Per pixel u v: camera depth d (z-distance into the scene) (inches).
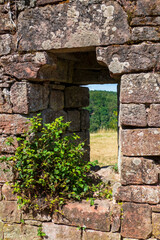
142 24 124.3
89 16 130.3
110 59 129.6
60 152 144.4
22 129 148.3
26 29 141.3
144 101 126.8
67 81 192.1
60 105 188.9
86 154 218.7
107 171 180.5
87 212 136.1
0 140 150.9
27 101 146.1
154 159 129.6
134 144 128.9
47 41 138.2
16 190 144.7
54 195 144.2
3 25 145.9
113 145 386.6
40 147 149.9
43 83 165.0
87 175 165.3
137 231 130.5
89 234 136.7
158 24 123.1
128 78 128.0
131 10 124.3
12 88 147.3
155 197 128.2
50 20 136.4
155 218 128.4
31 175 144.5
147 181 129.1
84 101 213.8
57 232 141.9
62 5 133.5
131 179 130.6
